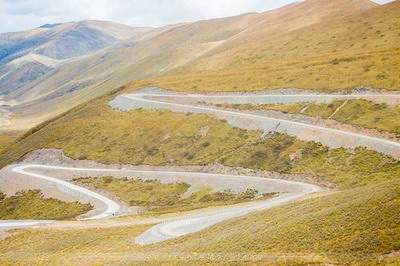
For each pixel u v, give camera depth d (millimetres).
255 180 105062
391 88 125938
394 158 89938
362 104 121062
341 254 31797
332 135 108875
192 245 50125
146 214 99312
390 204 36656
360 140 101250
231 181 109500
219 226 59531
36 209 132000
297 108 134875
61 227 90938
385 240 31547
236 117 142875
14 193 144125
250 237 44156
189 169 127625
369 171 89500
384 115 110875
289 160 108812
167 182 123438
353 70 148500
